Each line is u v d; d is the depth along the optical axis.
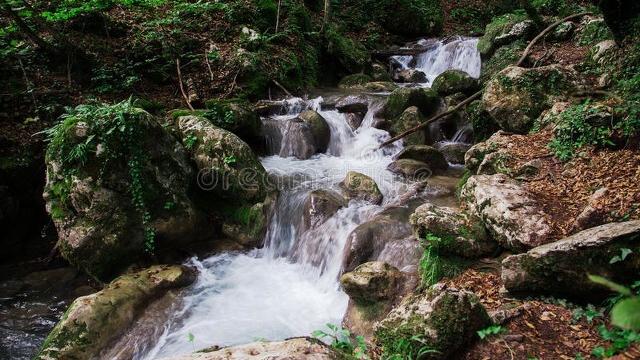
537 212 4.98
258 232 6.89
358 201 6.95
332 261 6.11
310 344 3.37
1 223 7.09
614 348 3.37
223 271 6.40
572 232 4.63
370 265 5.09
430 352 3.53
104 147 6.05
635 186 4.82
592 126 5.98
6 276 6.57
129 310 5.21
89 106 6.60
